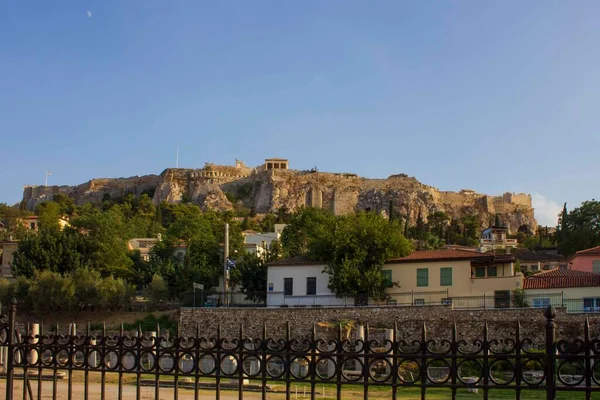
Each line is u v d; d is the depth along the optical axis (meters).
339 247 61.97
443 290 58.75
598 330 46.78
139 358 13.88
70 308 66.81
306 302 63.31
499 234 183.12
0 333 15.51
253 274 75.00
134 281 82.12
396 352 12.48
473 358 12.09
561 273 58.94
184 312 59.03
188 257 81.31
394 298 59.94
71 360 14.48
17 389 30.27
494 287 57.41
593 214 106.69
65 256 77.19
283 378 13.01
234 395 30.08
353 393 32.84
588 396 11.34
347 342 13.17
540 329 48.28
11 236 108.94
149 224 170.00
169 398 28.84
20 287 68.50
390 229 63.31
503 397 31.64
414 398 30.91
